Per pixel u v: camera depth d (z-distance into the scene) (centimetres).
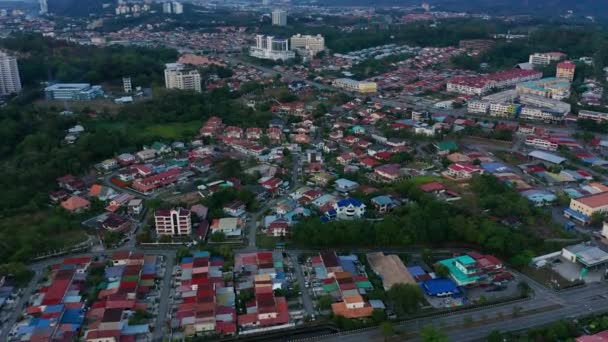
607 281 18288
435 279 18212
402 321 16388
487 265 18525
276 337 15925
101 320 15725
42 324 15662
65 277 17962
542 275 18638
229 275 18400
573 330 15438
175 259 19825
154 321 16225
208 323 15688
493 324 16162
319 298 17325
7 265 18212
